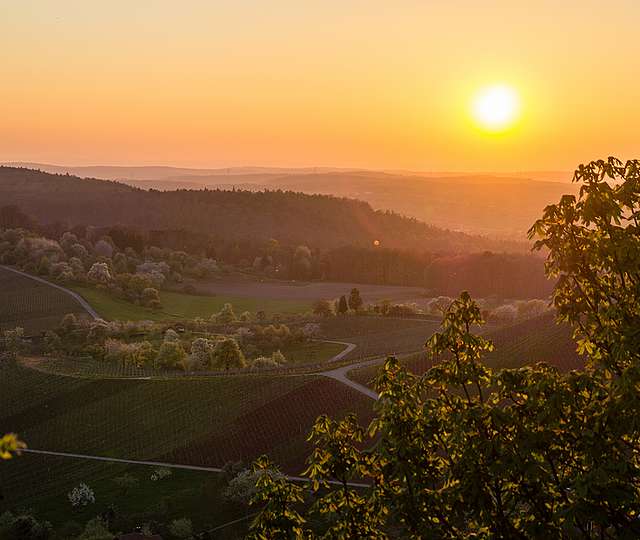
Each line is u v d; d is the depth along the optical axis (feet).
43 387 314.55
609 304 38.63
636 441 36.99
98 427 276.41
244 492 195.00
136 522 191.72
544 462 35.55
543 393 36.47
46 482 232.32
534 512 35.45
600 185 38.60
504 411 36.24
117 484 225.56
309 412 269.64
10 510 210.38
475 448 35.47
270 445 249.14
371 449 39.24
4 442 23.93
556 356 293.64
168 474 231.30
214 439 258.37
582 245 40.16
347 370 320.70
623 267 37.50
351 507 38.88
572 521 32.83
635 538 32.32
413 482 36.70
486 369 39.34
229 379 305.32
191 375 331.16
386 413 37.29
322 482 39.58
